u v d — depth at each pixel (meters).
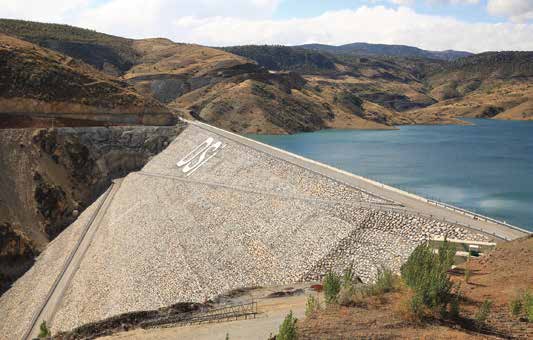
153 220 74.00
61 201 88.38
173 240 64.81
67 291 62.53
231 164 84.94
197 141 106.25
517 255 33.28
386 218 49.84
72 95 110.62
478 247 41.31
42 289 64.44
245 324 30.58
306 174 67.38
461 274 31.89
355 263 46.28
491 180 108.75
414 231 46.91
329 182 62.59
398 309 23.95
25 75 106.50
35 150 92.94
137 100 120.25
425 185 103.12
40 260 74.62
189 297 51.34
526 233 43.72
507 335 21.20
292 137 190.25
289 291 40.22
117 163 107.88
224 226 62.88
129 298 55.28
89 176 99.69
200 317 34.62
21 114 103.06
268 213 60.88
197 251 59.72
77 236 78.69
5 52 108.62
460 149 161.12
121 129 111.38
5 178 85.31
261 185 71.56
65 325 55.22
